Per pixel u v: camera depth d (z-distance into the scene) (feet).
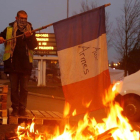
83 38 17.42
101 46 17.47
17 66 18.74
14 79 19.11
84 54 17.37
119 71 71.00
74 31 17.42
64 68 17.20
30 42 18.83
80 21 17.48
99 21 17.58
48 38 91.71
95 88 17.29
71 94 17.19
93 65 17.39
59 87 81.41
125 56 65.62
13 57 18.75
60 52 17.25
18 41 18.74
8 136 14.44
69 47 17.31
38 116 20.15
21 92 19.45
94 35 17.49
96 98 17.26
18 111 19.66
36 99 54.13
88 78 17.29
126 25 64.69
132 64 72.49
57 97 59.72
